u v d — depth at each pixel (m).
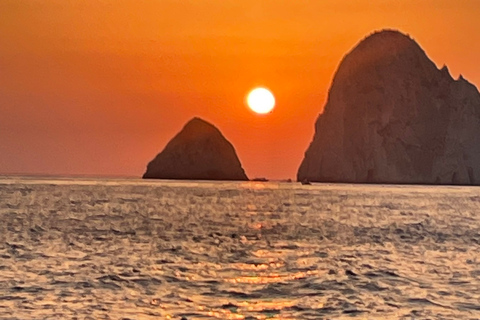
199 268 57.72
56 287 47.78
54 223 102.00
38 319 38.78
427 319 40.12
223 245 76.88
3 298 43.97
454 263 63.28
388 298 45.66
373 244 79.81
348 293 47.16
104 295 45.38
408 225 107.88
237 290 47.56
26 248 70.19
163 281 50.78
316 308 42.41
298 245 78.00
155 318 39.22
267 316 40.22
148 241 79.69
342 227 103.38
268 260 63.81
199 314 40.34
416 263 63.00
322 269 57.88
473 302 44.72
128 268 57.03
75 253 66.81
